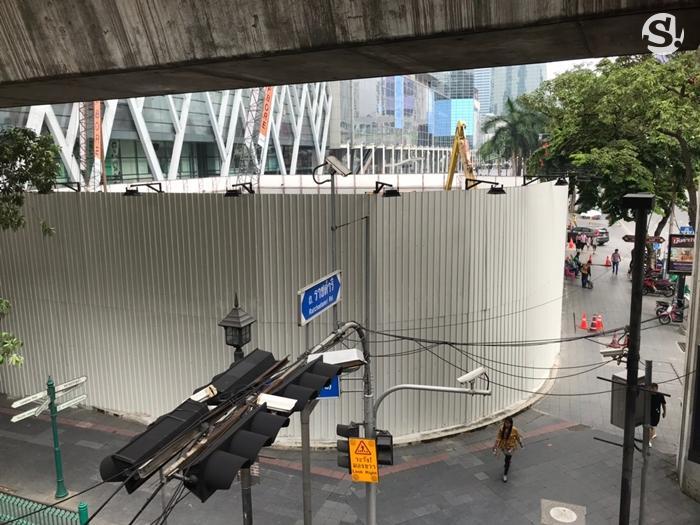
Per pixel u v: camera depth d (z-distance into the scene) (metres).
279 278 14.23
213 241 14.55
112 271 15.84
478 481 12.98
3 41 9.81
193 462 4.83
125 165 40.97
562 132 28.62
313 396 6.88
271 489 12.75
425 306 14.42
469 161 25.36
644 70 22.23
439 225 14.29
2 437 15.29
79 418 16.36
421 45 7.87
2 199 13.44
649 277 32.38
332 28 7.86
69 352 16.88
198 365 15.23
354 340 13.46
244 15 8.21
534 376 17.80
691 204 23.97
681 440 12.69
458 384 15.12
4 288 17.42
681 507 12.01
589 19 6.70
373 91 82.19
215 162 53.25
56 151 14.52
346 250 13.77
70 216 16.11
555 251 19.64
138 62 9.27
